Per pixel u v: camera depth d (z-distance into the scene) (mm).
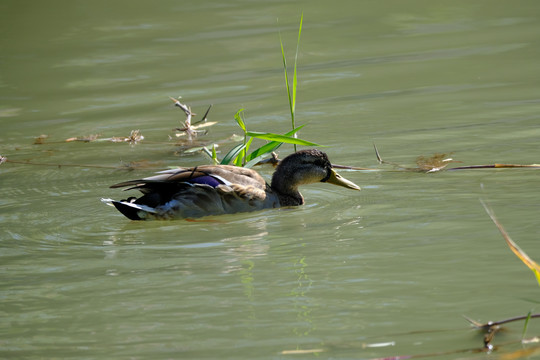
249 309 9078
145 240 11906
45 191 14656
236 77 22438
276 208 13664
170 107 20281
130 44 26219
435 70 21734
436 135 16719
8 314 9219
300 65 23219
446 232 11406
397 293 9312
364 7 29469
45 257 11203
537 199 12656
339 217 12656
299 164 13914
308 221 12633
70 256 11234
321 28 26844
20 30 28406
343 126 17781
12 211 13484
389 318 8672
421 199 13188
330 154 16016
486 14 27594
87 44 26484
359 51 24141
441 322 8516
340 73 22109
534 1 28844
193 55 24672
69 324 8891
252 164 14266
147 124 19125
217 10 30109
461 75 21109
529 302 8867
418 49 23922
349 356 7867
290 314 8898
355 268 10203
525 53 22625
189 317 8930
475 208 12461
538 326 8336
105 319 8984
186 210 13031
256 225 12555
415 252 10664
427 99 19375
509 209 12250
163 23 28578
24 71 23938
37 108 20672
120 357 8039
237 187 13289
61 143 17969
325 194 14312
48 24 29141
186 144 17391
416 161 15141
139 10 30609
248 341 8273
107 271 10539
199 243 11648
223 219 13000
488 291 9219
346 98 19906
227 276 10156
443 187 13742
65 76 23281
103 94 21594
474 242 10898
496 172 14391
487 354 7801
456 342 8062
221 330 8562
